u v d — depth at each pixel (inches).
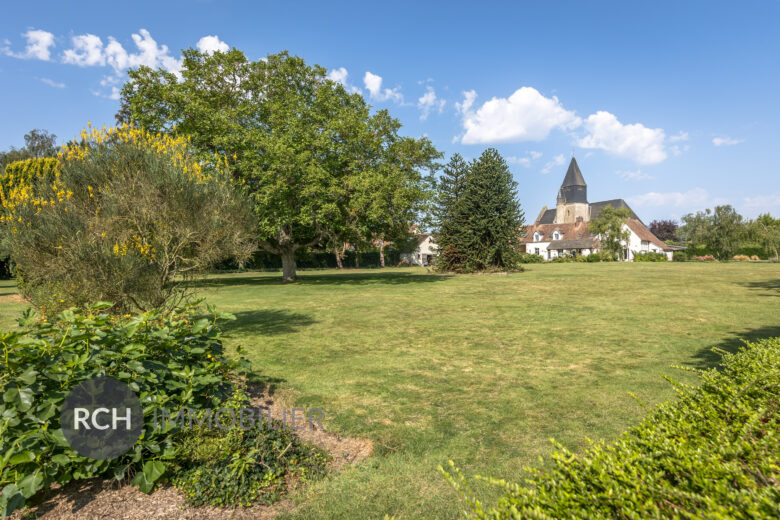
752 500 49.8
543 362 260.7
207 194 310.2
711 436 72.6
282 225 920.3
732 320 394.6
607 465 61.8
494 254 1185.4
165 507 108.3
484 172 1178.0
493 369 246.5
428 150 1006.4
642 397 194.2
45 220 267.0
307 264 1984.5
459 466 132.6
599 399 193.0
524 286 768.3
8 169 799.1
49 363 111.2
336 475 126.9
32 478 101.1
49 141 1998.0
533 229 3004.4
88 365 118.7
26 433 101.7
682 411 87.0
